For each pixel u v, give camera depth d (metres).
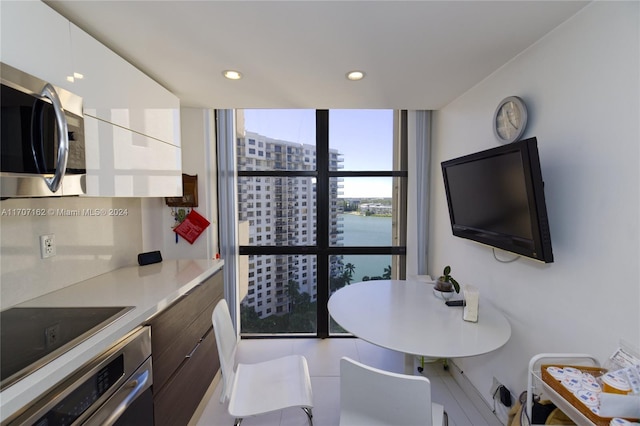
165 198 2.34
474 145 1.88
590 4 1.08
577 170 1.15
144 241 2.17
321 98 2.09
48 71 1.01
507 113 1.52
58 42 1.05
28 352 0.87
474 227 1.74
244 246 2.74
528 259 1.43
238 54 1.46
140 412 1.16
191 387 1.63
